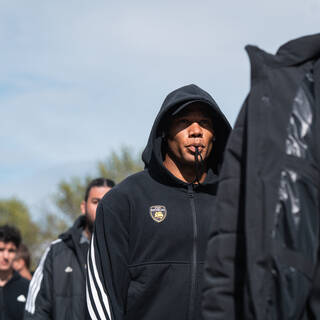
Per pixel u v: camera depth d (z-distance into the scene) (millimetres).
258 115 1905
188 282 2807
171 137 2996
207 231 2881
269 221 1794
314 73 1968
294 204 1804
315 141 1868
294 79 1945
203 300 1907
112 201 2965
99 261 2920
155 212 2881
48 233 33094
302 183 1826
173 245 2834
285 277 1756
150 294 2816
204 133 2969
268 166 1854
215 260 1896
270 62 1976
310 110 1904
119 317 2811
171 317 2783
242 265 1867
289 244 1778
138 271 2842
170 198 2934
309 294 1783
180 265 2818
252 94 1927
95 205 4699
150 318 2799
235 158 1968
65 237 4641
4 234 5652
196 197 2973
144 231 2863
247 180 1834
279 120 1891
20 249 6645
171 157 3061
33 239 34031
